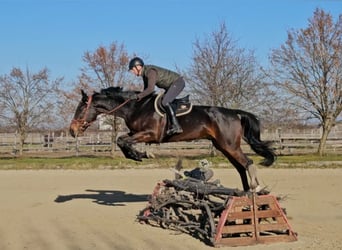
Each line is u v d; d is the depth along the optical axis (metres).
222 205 7.97
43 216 9.87
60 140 34.28
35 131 32.53
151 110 8.83
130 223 9.17
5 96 29.16
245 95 26.84
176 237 8.00
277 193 12.97
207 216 7.96
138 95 8.74
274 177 17.09
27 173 19.45
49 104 30.19
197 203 8.28
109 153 30.41
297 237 7.84
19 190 14.14
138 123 8.90
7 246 7.34
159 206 8.80
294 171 19.30
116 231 8.45
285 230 7.71
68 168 21.36
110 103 9.20
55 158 26.16
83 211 10.46
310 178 16.72
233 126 9.15
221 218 7.48
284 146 30.05
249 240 7.48
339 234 8.09
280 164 21.16
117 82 28.42
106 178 17.31
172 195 8.95
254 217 7.57
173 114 8.76
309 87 27.08
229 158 9.40
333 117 26.94
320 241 7.61
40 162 23.00
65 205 11.27
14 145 30.52
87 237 7.95
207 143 30.66
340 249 7.08
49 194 13.21
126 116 9.08
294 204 11.16
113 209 10.72
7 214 10.10
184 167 20.66
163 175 18.19
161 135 8.88
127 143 8.72
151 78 8.73
